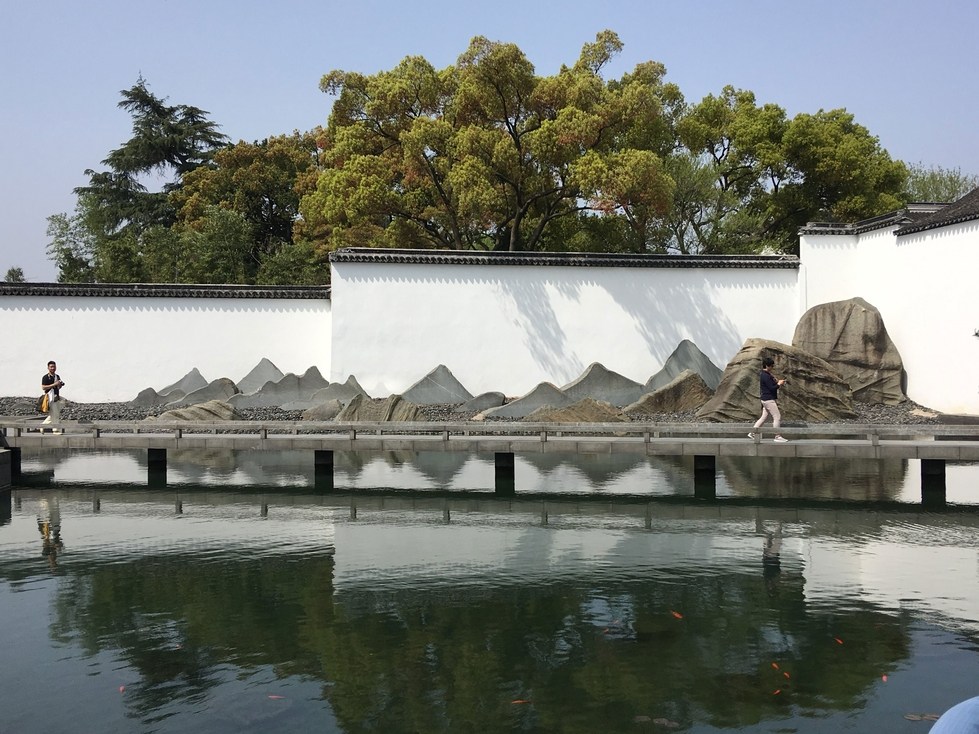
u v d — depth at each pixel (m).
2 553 8.95
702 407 18.31
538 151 21.86
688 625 6.63
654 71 25.64
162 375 21.34
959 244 17.14
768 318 21.38
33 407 19.58
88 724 5.01
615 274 21.41
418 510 11.19
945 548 9.02
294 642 6.31
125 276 30.12
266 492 12.41
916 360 18.50
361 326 20.86
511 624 6.68
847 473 14.05
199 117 41.88
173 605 7.19
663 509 11.13
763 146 30.09
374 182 23.11
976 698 3.58
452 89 24.14
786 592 7.48
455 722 5.01
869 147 31.05
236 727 4.96
